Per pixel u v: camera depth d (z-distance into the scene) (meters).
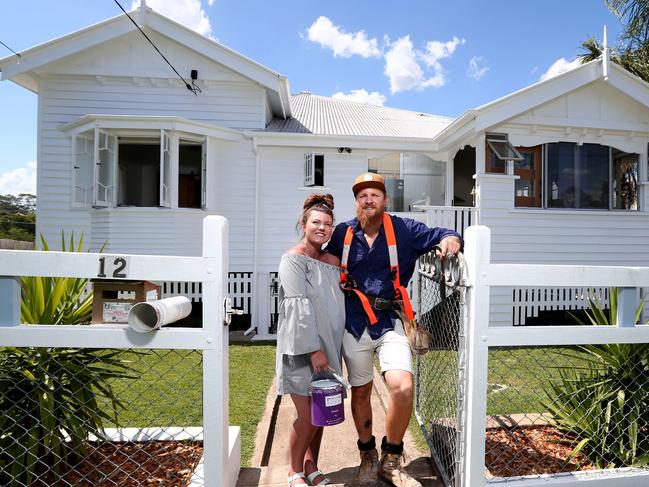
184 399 3.76
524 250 7.54
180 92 8.69
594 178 7.94
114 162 7.91
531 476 2.03
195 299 7.75
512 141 7.52
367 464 2.30
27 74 8.27
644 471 2.12
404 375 1.98
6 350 2.28
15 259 1.73
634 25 7.49
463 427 1.96
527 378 4.43
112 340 1.81
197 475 2.11
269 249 8.59
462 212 7.76
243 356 5.73
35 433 2.19
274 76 8.51
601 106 7.62
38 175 8.35
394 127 10.32
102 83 8.55
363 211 2.15
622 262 7.82
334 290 2.15
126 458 2.46
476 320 1.91
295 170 8.66
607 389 2.64
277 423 3.48
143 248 7.66
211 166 8.23
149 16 8.23
